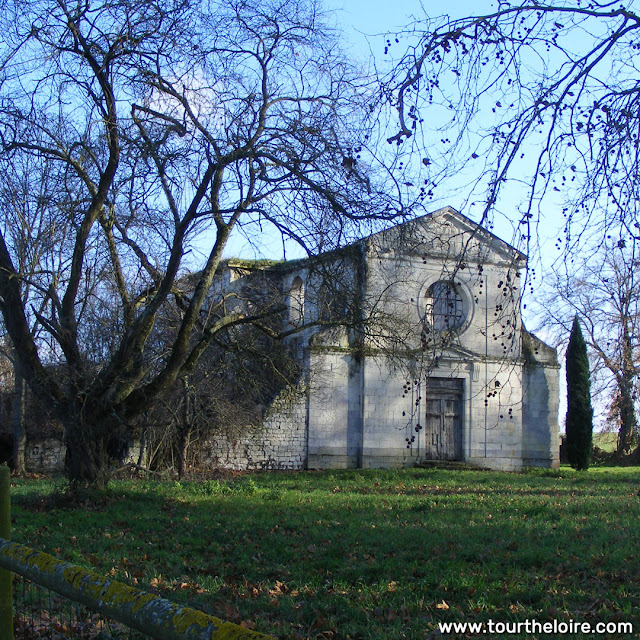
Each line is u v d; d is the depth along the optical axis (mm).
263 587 9422
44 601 5488
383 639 7270
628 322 34000
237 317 18062
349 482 26312
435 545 11781
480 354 33812
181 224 16000
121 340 17484
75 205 16156
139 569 10211
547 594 8891
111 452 27594
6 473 4812
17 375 27719
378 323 17219
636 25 7137
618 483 27375
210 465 28953
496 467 33969
